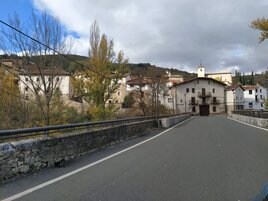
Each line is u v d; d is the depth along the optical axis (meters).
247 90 122.44
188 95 98.94
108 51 31.11
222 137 17.97
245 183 6.75
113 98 32.34
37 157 8.39
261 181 6.93
